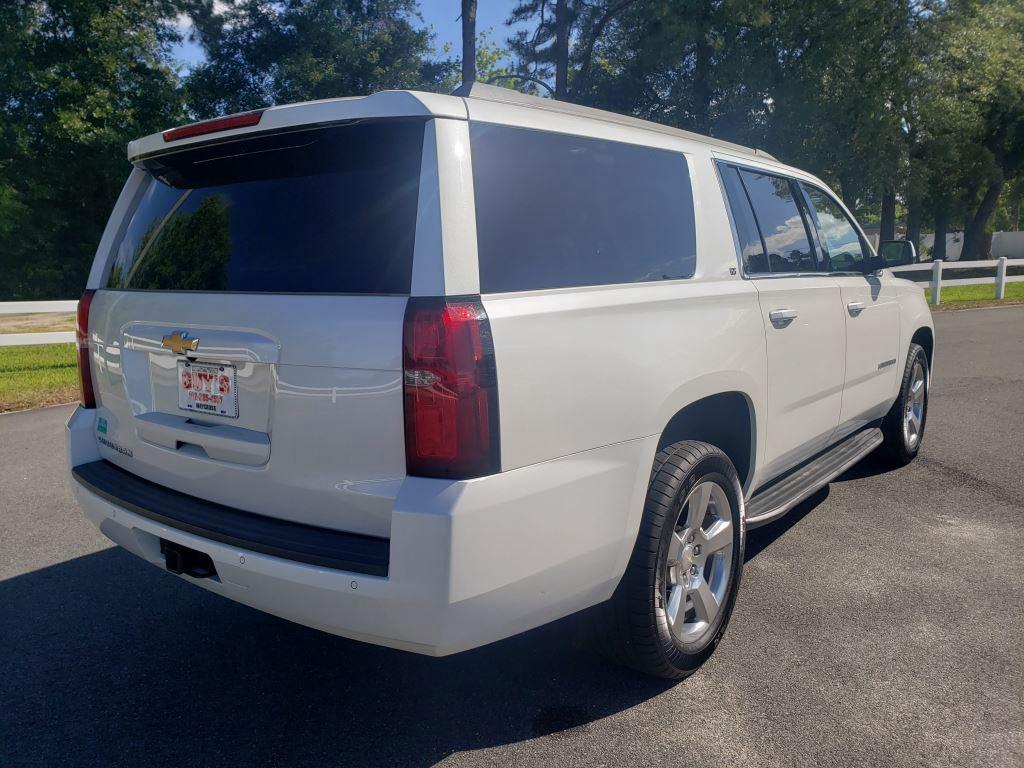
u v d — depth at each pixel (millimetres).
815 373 3980
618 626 2777
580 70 28516
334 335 2256
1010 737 2617
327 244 2385
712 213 3357
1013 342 11750
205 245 2701
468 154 2332
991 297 19422
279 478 2412
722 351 3109
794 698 2855
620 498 2594
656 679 2992
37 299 29906
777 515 3574
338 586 2193
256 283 2496
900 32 23531
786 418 3758
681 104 25109
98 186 30281
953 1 24141
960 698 2842
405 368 2146
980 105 29094
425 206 2225
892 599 3627
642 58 24484
